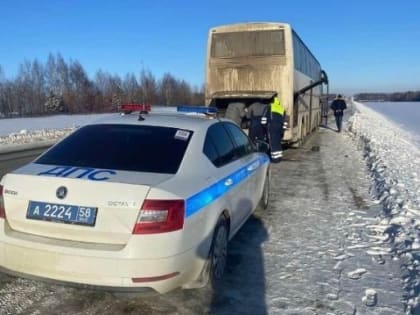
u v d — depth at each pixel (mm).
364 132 19891
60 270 2936
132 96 79625
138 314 3299
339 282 3959
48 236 3025
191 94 90812
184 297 3588
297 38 12836
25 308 3348
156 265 2891
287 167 10852
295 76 12367
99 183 2980
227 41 12062
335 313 3393
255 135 11312
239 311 3389
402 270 4227
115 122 4086
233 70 12031
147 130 3867
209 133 4137
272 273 4129
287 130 11828
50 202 3020
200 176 3510
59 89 74625
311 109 18688
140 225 2871
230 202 4078
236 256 4555
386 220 5969
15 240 3041
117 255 2852
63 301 3477
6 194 3148
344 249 4832
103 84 81375
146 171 3285
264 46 11781
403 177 9148
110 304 3443
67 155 3568
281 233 5387
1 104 66750
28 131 22453
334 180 9125
